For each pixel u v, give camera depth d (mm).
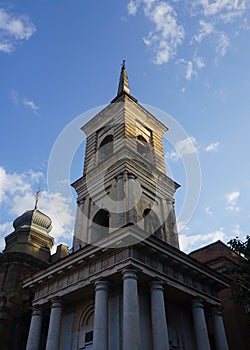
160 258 24141
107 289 22672
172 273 24844
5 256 36875
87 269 24609
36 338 25438
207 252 39000
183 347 24719
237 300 24906
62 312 25781
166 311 25500
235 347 31016
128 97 37344
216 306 27500
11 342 31359
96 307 21875
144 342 21484
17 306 33375
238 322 31938
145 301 23297
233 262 37781
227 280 29703
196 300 25734
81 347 23609
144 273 22250
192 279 26484
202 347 23781
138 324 19750
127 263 21797
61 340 25078
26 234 42562
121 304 22719
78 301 26219
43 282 27172
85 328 24391
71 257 25484
